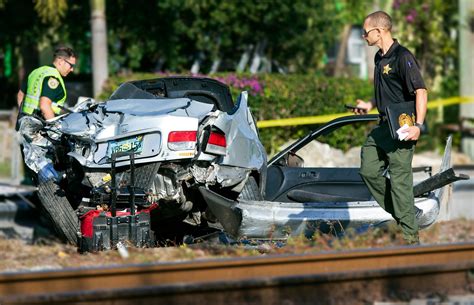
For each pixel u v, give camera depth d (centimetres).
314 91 4006
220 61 5122
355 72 6097
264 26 4978
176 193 2142
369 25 2011
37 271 1505
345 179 2409
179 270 1555
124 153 2080
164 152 2059
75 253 2069
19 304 1373
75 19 4906
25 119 2302
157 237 2358
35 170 2297
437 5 5350
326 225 2088
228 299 1486
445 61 5534
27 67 5181
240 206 2042
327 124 2430
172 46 4869
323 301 1545
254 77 3938
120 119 2130
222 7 4784
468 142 4725
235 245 2097
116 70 4912
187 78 2358
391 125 1952
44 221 2712
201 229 2334
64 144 2253
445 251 1764
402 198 1998
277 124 3716
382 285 1591
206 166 2144
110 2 4791
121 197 2080
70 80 5006
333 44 5778
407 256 1731
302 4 4962
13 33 4912
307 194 2312
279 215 2064
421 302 1577
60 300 1389
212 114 2130
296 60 5266
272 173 2419
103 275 1508
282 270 1630
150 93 2247
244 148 2166
